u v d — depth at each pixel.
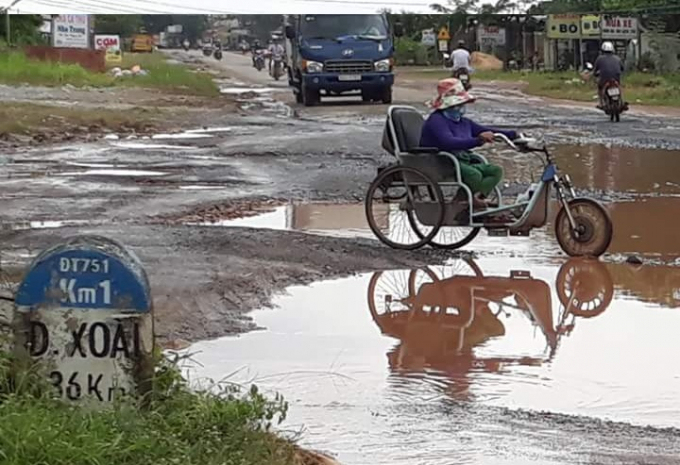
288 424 5.17
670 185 13.34
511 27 66.62
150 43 78.06
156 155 16.27
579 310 7.50
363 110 27.23
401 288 8.02
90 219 10.37
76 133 19.55
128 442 4.17
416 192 9.32
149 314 4.54
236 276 8.02
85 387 4.54
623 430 5.18
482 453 4.84
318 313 7.28
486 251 9.36
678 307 7.57
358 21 29.28
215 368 6.05
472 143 9.15
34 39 57.50
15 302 4.54
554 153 17.06
